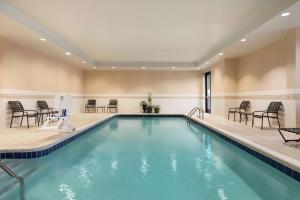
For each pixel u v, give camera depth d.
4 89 6.46
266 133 5.70
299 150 3.90
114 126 8.95
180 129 8.15
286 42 6.05
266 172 3.57
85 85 13.51
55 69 9.53
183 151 4.89
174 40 7.80
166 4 4.85
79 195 2.68
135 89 13.56
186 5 4.91
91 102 13.16
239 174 3.46
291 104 5.93
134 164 3.92
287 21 5.06
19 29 5.66
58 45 7.35
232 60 9.67
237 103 9.69
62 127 6.07
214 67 11.23
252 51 8.23
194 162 4.07
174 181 3.14
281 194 2.74
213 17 5.59
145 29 6.56
